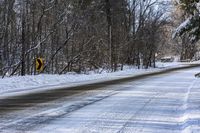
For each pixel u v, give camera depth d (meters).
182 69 56.28
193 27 24.27
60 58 43.22
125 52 59.34
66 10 41.12
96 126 9.66
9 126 9.49
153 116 11.38
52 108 12.73
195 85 23.59
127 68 56.66
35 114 11.43
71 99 15.41
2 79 24.42
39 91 18.88
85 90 19.59
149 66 66.38
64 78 29.05
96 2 48.03
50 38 41.78
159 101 15.21
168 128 9.51
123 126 9.71
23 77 26.31
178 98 16.39
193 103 14.15
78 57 43.62
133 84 24.33
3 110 12.22
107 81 27.45
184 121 10.33
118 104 14.05
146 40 64.62
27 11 38.38
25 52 35.62
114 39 52.69
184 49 103.00
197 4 23.58
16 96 16.47
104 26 50.34
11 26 38.25
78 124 9.88
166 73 42.78
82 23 42.38
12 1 37.03
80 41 43.97
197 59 104.31
